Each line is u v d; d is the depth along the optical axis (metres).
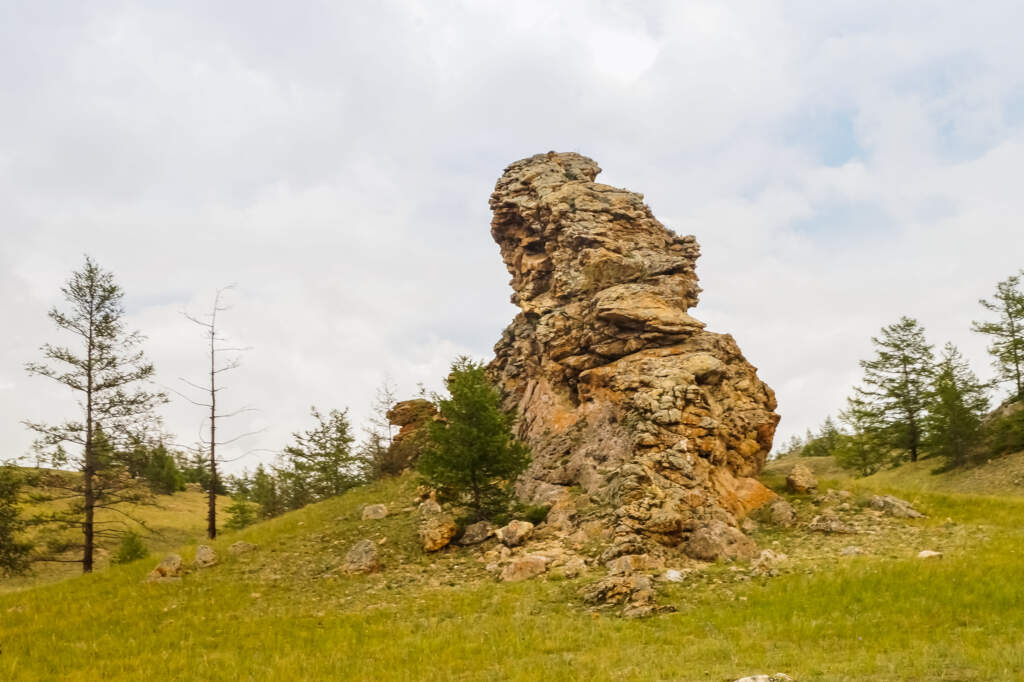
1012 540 23.47
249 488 72.44
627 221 44.25
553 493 32.16
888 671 12.75
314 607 23.41
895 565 20.64
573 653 16.28
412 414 49.00
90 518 37.88
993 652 13.23
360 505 38.03
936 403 52.94
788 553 24.61
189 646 19.67
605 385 35.62
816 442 91.94
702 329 36.62
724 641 15.88
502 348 47.06
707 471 29.94
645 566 23.53
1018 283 57.03
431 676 14.96
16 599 27.39
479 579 24.80
